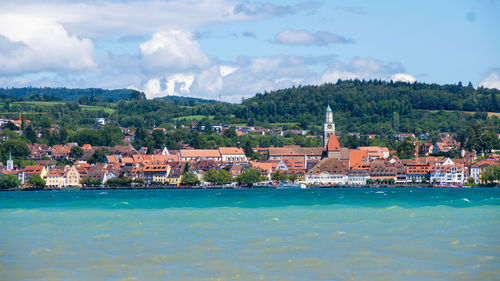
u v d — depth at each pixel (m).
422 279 88.44
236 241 116.56
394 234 123.56
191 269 94.19
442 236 120.94
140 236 123.19
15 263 99.19
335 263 97.56
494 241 115.25
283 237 120.56
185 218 152.50
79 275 91.50
